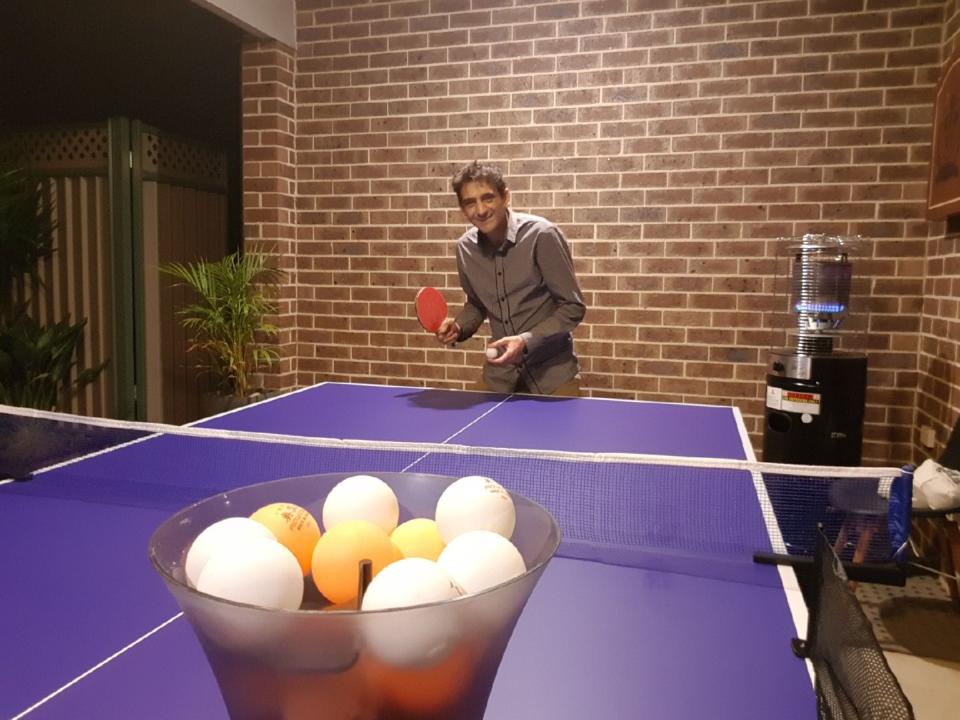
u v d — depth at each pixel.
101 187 3.67
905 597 2.55
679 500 1.26
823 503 1.22
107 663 0.72
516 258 2.55
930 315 3.07
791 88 3.24
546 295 2.64
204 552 0.57
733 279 3.37
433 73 3.65
